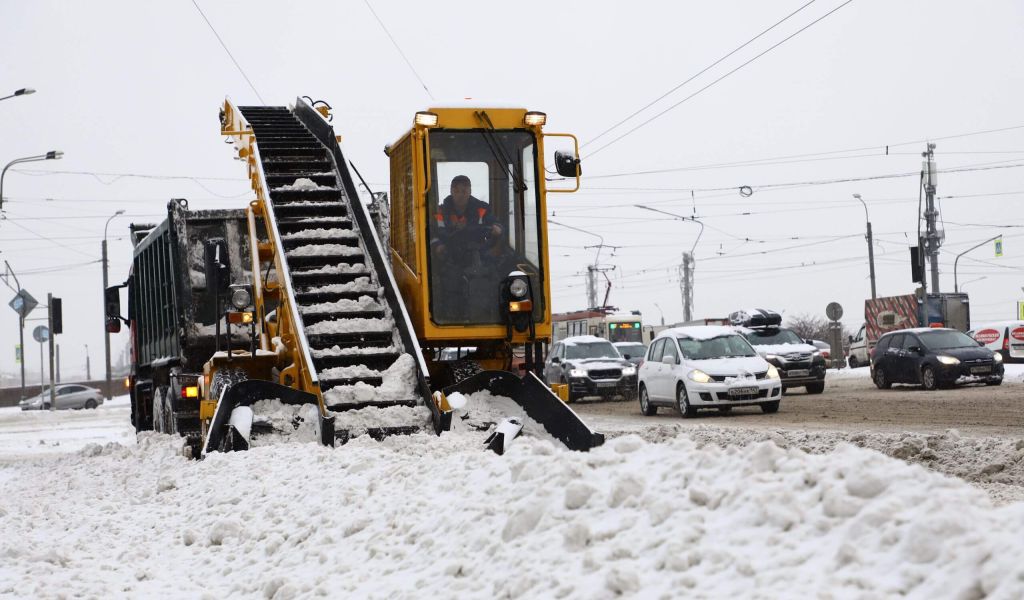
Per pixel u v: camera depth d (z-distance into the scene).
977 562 3.36
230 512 8.73
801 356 28.33
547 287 12.11
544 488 5.27
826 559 3.78
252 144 14.30
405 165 12.59
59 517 10.21
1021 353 45.19
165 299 18.42
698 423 19.73
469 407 11.12
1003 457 10.67
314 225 13.02
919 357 28.02
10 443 27.48
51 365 53.31
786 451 4.70
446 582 5.07
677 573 4.04
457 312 11.99
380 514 6.82
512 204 12.16
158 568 7.48
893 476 4.04
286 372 12.04
